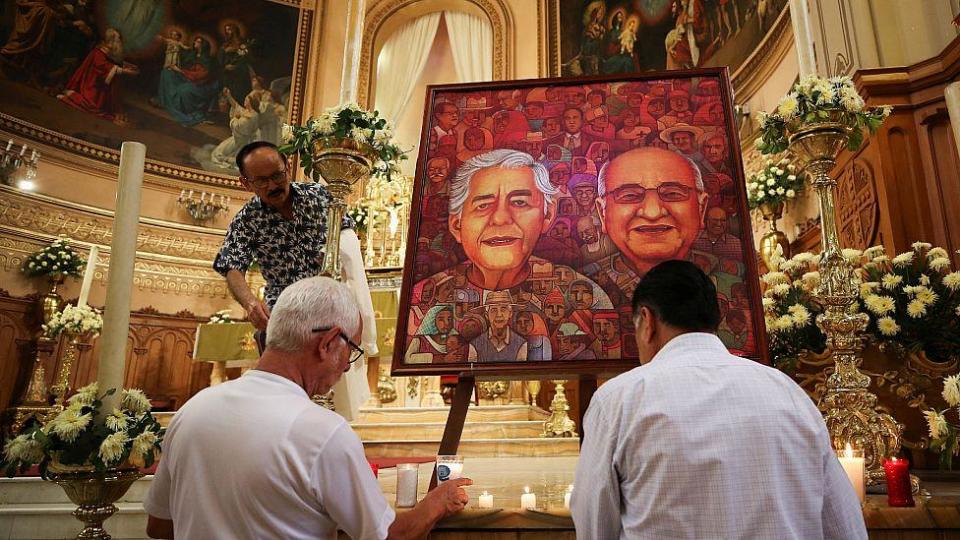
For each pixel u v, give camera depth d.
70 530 3.38
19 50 7.66
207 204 8.53
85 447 2.56
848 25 4.65
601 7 9.41
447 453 2.08
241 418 1.31
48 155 7.67
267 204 2.79
